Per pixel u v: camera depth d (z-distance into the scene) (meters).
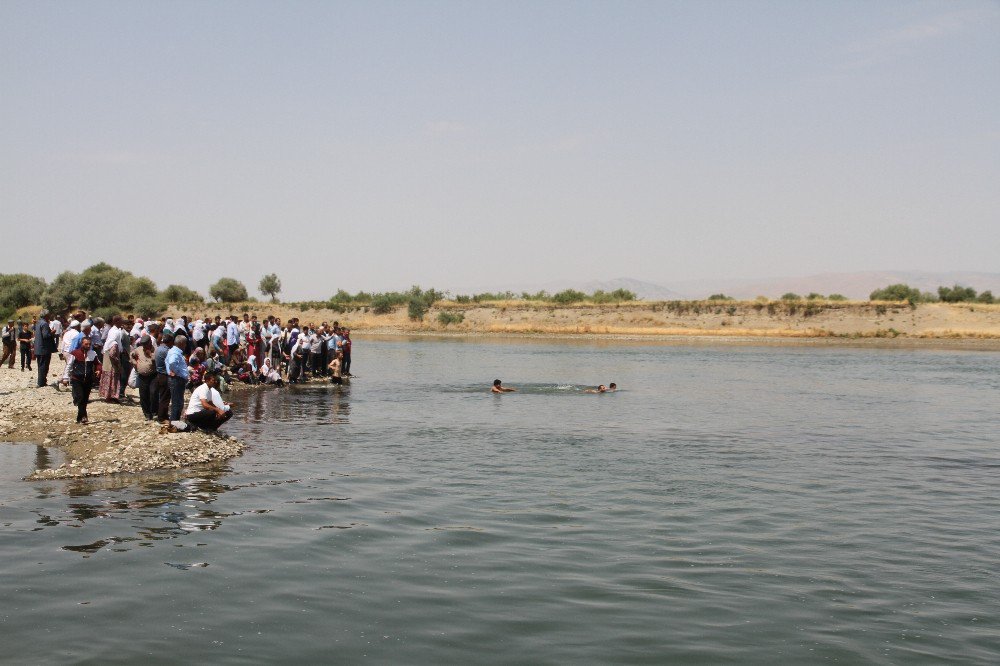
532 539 11.80
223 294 123.00
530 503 14.04
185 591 9.39
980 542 11.98
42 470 15.76
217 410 19.73
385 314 118.06
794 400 33.09
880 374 48.44
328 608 8.95
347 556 10.86
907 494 15.26
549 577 10.11
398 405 29.12
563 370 49.84
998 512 13.89
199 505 13.48
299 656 7.66
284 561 10.59
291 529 12.12
